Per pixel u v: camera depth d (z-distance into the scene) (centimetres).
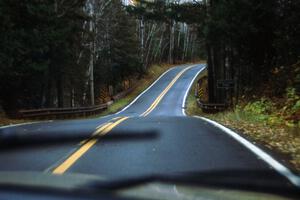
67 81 4178
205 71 8925
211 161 894
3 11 2495
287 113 1673
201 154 974
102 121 1736
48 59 3070
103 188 450
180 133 1341
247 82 2850
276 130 1416
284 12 2244
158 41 10675
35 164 871
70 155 967
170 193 463
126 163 881
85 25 4628
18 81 2917
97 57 5797
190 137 1250
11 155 970
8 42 2528
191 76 8325
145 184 496
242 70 2914
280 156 962
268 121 1666
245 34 2372
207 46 3544
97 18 5003
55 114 3095
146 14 3475
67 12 3294
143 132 1315
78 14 3397
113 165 860
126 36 6619
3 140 1148
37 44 2731
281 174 761
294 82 1953
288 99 1800
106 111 4753
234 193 502
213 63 3681
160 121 1730
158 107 5119
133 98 6153
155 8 3447
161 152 1000
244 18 2320
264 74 2533
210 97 3744
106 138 1212
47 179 512
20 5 2684
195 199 448
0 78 2805
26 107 3444
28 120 2575
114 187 458
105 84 6550
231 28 2356
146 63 8906
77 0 3353
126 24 6581
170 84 7475
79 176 550
